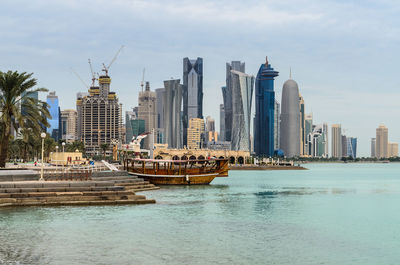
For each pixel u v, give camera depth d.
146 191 85.00
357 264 31.56
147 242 37.09
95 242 36.56
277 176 193.88
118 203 57.97
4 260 30.70
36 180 64.94
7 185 55.03
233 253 33.94
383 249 36.19
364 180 162.25
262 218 51.94
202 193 84.31
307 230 44.34
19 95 83.19
